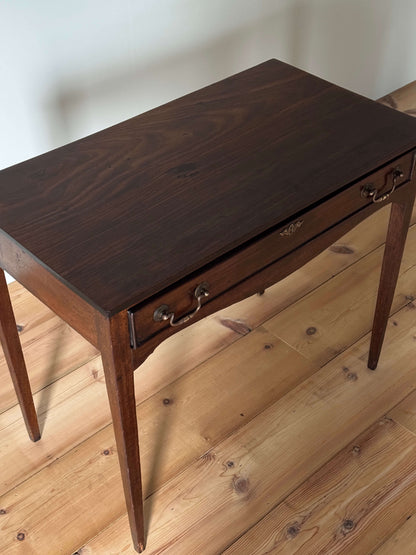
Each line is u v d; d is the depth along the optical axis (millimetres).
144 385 2039
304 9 2645
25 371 1762
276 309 2281
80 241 1376
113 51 2211
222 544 1692
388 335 2199
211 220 1421
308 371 2088
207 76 2537
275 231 1462
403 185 1711
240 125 1700
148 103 2422
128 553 1675
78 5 2039
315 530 1715
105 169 1564
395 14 2982
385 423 1953
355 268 2441
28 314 2244
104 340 1311
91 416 1961
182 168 1564
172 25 2309
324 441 1906
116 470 1836
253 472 1835
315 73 2895
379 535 1706
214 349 2146
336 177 1532
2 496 1780
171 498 1778
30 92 2096
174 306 1354
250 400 2006
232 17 2457
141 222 1419
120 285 1279
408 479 1819
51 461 1854
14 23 1944
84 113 2268
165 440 1904
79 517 1739
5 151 2156
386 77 3193
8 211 1453
